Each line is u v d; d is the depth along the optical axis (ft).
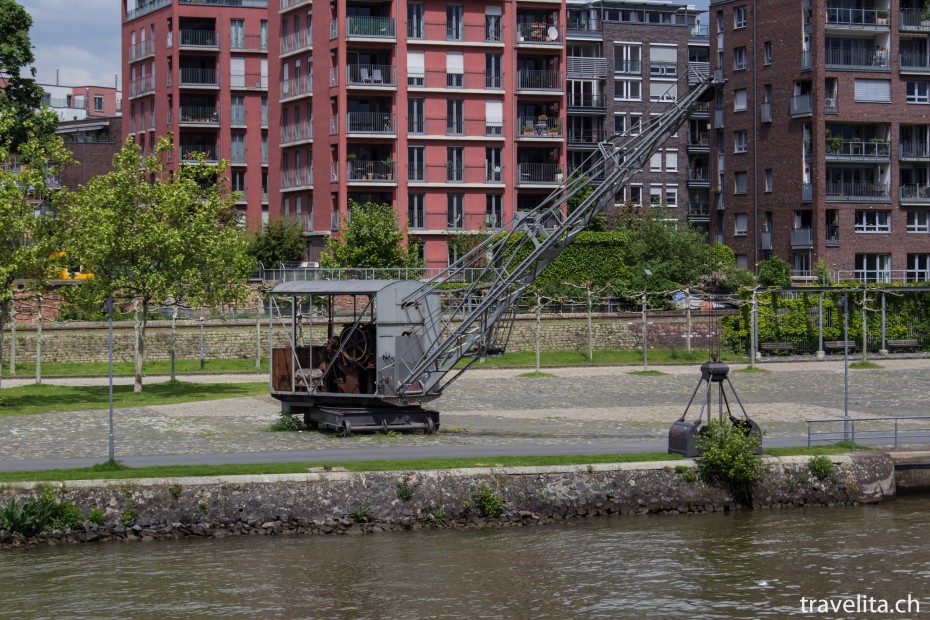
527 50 301.63
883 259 315.17
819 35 306.96
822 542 105.09
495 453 120.67
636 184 364.99
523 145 302.66
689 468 115.03
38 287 173.37
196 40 349.41
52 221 174.40
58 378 202.08
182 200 180.96
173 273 178.81
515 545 102.99
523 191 303.89
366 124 289.94
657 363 233.35
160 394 177.68
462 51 295.48
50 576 93.76
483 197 297.33
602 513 112.06
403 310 138.92
